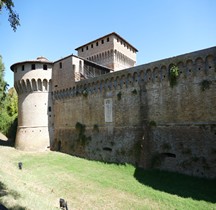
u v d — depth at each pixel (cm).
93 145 3080
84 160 2983
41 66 3888
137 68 2630
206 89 2059
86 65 3831
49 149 3841
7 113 5734
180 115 2231
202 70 2105
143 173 2250
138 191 1745
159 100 2417
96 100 3133
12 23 1152
